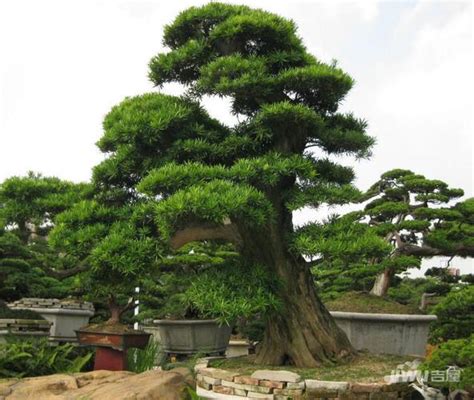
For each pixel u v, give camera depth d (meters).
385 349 8.99
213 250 14.03
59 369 9.76
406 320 8.95
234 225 7.57
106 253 6.85
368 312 9.58
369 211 13.17
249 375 6.89
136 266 6.89
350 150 8.13
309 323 7.71
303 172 6.99
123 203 8.36
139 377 7.57
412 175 13.31
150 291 13.81
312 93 7.91
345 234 6.97
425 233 13.28
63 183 10.00
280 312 7.68
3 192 9.27
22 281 13.98
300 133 7.89
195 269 12.90
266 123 7.48
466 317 7.93
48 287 15.73
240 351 13.84
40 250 13.98
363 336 9.03
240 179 6.84
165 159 7.57
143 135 7.36
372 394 6.33
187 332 12.56
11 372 9.16
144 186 6.68
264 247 7.71
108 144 8.02
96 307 15.08
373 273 11.86
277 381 6.51
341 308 9.80
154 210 6.91
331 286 14.74
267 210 6.65
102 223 7.80
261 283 7.05
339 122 8.41
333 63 7.93
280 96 7.82
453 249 13.01
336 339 7.82
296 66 7.95
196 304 6.57
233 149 7.54
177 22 8.16
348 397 6.32
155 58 8.05
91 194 8.63
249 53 8.05
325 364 7.47
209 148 7.50
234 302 6.51
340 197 7.12
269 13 7.96
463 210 13.05
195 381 7.69
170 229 6.75
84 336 9.42
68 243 7.33
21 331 10.86
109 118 7.97
